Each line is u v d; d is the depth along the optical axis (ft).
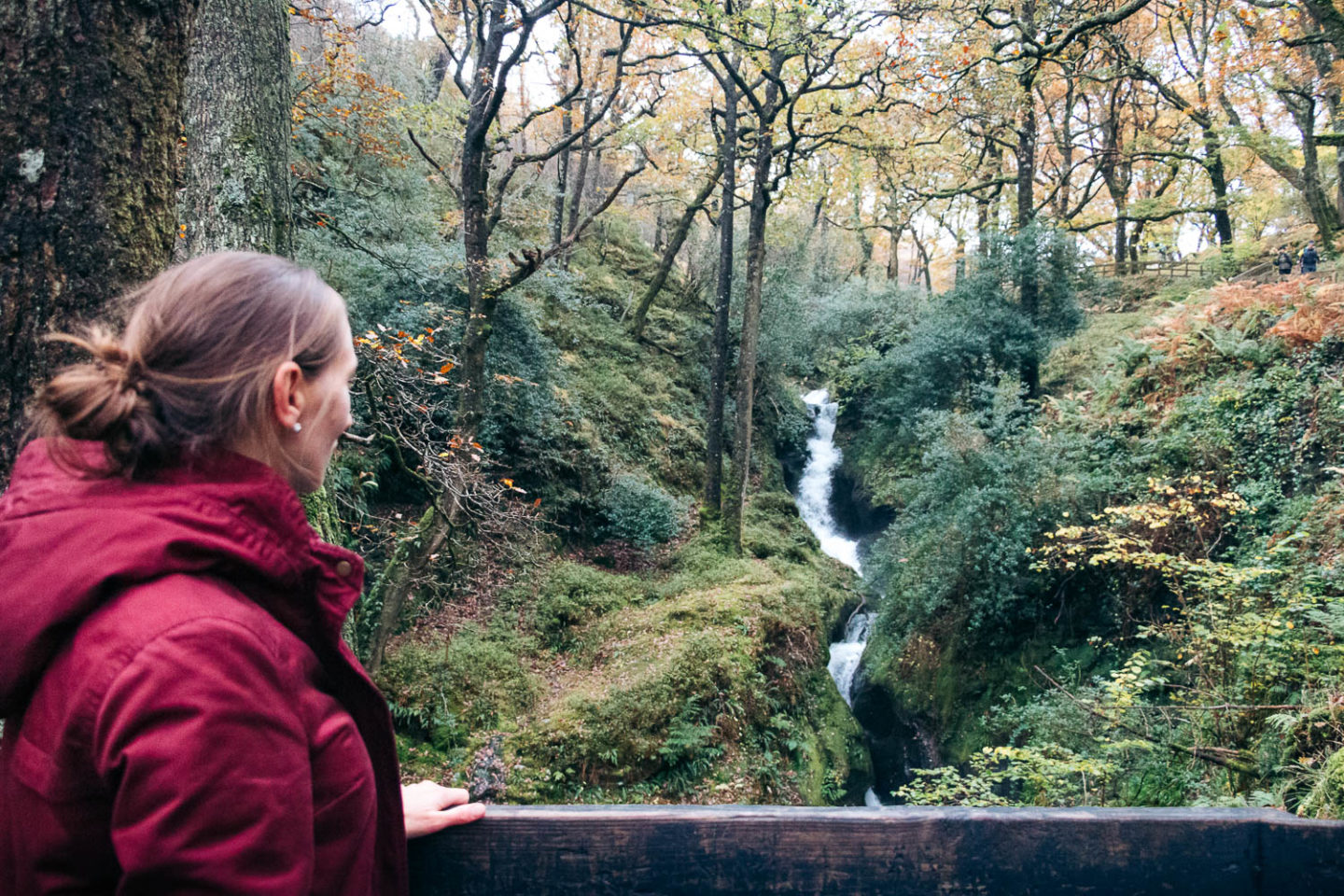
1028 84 47.50
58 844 1.99
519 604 35.01
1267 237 80.64
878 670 42.37
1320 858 3.51
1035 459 37.14
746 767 29.84
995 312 57.52
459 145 51.65
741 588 39.40
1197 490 29.76
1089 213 92.22
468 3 36.09
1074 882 3.44
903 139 50.29
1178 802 19.10
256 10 12.98
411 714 26.99
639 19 30.91
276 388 2.23
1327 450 28.58
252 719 1.89
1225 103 65.26
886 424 64.90
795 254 81.00
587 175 80.02
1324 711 15.79
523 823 3.26
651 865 3.29
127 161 4.05
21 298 3.72
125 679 1.80
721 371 48.52
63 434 2.10
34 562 1.97
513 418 40.09
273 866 1.87
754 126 50.47
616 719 28.25
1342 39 33.47
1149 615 30.86
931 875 3.38
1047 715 27.04
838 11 32.78
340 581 2.40
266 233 12.94
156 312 2.17
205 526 2.05
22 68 3.67
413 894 3.25
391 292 33.19
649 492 45.73
